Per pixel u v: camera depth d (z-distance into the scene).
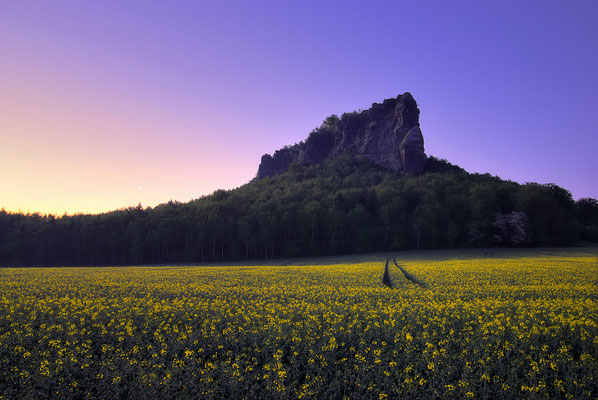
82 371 9.85
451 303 15.56
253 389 8.84
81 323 13.80
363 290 21.31
